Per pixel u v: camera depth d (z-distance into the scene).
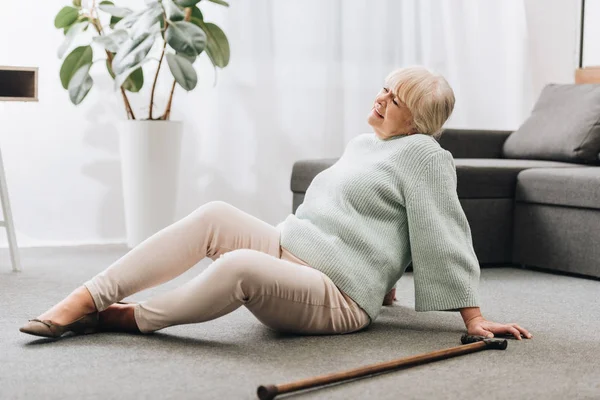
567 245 3.16
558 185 3.16
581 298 2.62
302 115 4.45
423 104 1.98
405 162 1.96
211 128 4.25
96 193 4.00
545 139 3.84
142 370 1.60
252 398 1.42
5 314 2.18
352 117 4.55
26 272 3.00
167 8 3.47
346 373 1.50
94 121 3.97
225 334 1.93
